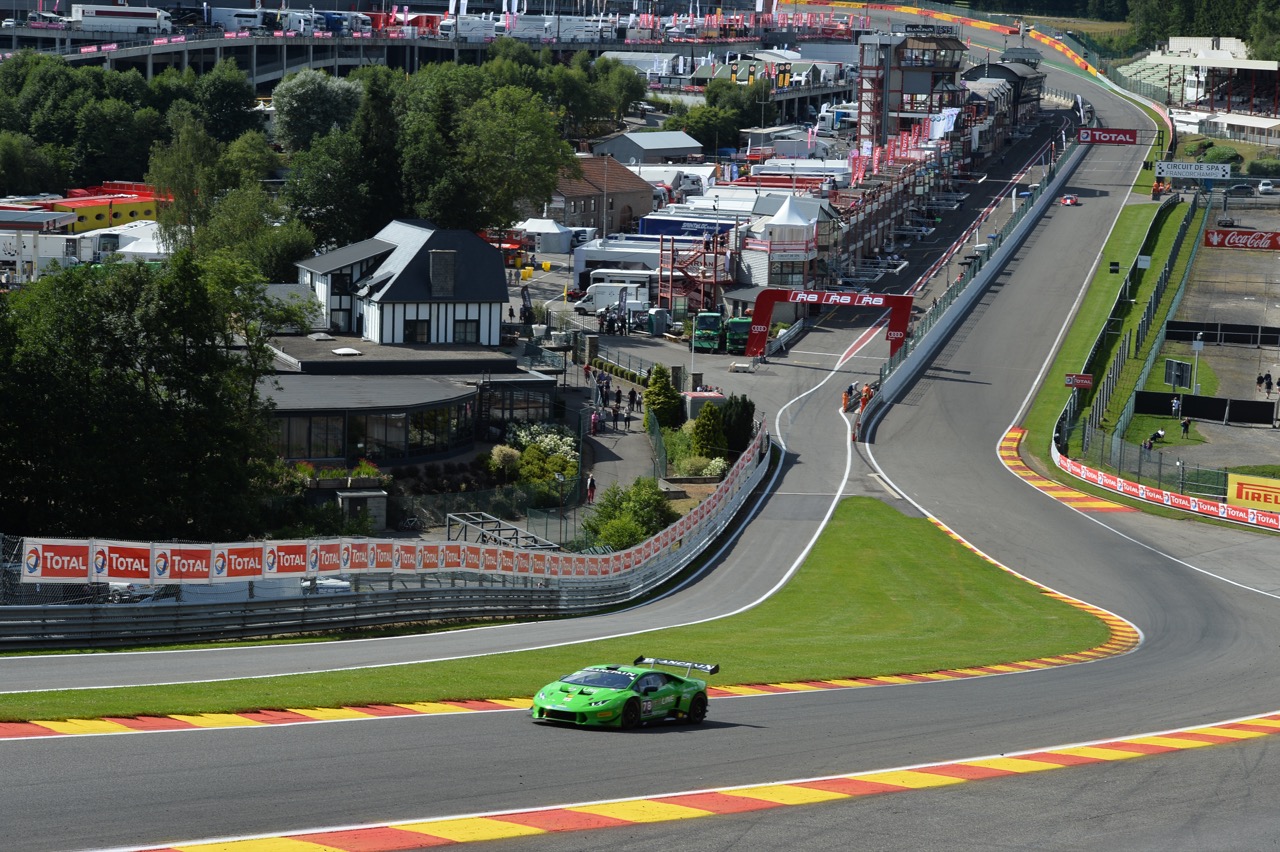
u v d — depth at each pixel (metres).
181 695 66.12
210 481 114.38
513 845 43.16
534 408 182.88
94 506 111.44
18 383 110.38
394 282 197.62
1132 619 121.06
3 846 41.16
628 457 177.38
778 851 43.81
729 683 81.19
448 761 54.78
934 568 140.88
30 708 60.81
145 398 114.06
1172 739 66.12
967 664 94.94
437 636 98.06
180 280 118.56
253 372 130.25
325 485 144.25
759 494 170.25
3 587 85.06
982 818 48.69
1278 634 115.50
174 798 47.16
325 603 97.69
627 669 66.25
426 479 157.75
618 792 50.62
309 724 61.34
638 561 133.12
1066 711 74.56
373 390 168.88
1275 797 53.84
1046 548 150.75
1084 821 48.94
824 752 59.97
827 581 135.12
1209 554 150.50
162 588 91.62
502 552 114.31
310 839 42.78
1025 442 199.75
